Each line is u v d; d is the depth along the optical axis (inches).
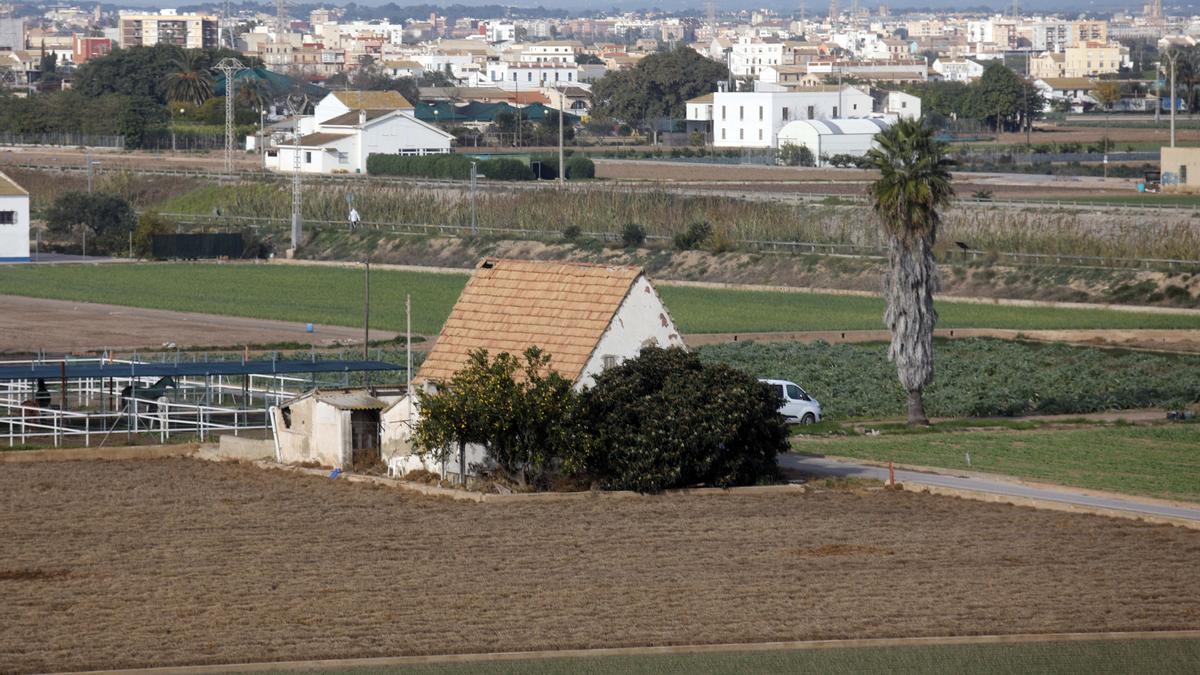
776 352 7111.2
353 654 3002.0
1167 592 3444.9
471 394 4411.9
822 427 5654.5
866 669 2933.1
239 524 4069.9
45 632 3129.9
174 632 3134.8
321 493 4453.7
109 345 7194.9
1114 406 6176.2
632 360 4650.6
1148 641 3107.8
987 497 4399.6
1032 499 4335.6
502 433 4404.5
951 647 3065.9
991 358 7140.8
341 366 5565.9
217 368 5433.1
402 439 4726.9
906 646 3068.4
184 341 7372.1
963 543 3892.7
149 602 3348.9
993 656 3011.8
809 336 7716.5
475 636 3112.7
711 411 4448.8
